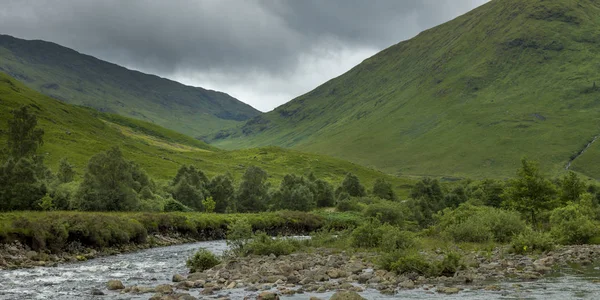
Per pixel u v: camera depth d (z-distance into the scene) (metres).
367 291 25.59
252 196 130.12
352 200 133.88
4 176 75.00
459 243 50.72
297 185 140.38
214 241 72.50
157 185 128.75
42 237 43.31
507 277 29.19
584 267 33.41
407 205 103.69
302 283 28.72
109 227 53.28
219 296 24.88
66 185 92.44
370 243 49.34
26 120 123.38
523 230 51.97
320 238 54.91
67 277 32.94
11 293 26.48
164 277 33.47
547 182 69.31
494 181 139.88
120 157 86.88
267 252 44.66
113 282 28.31
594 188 118.62
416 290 25.48
